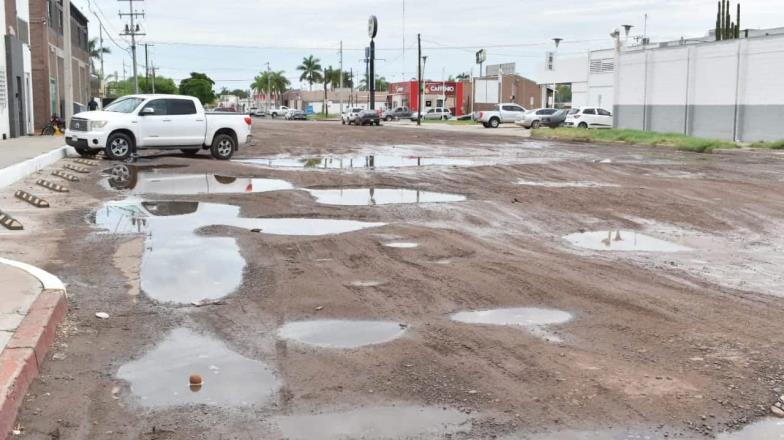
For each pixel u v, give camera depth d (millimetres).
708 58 40688
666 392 4902
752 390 4941
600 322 6402
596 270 8312
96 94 79188
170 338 5938
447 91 112375
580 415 4555
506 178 17812
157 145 22172
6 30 30625
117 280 7719
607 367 5344
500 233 10641
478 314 6633
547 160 23656
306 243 9664
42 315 5773
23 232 10367
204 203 13234
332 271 8180
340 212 12297
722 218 12102
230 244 9562
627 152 28703
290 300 7031
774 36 36406
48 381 5016
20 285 6660
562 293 7316
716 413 4594
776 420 4508
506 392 4891
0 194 14344
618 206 13266
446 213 12336
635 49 49656
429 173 18734
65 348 5656
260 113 116500
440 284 7637
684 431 4355
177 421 4441
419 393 4871
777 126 36469
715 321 6449
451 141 35781
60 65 48750
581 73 72000
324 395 4836
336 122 79625
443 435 4281
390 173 18625
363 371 5250
